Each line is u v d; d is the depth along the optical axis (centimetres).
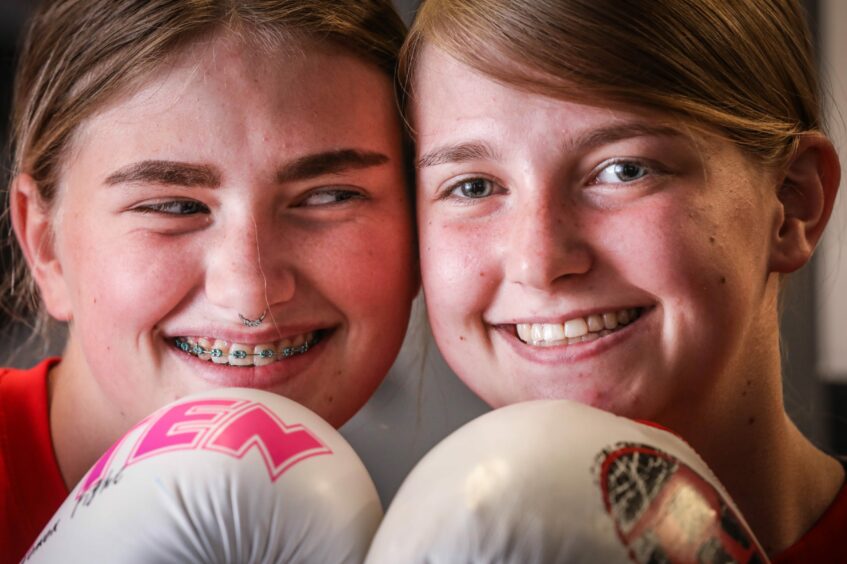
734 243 110
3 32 234
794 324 195
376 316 121
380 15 125
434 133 114
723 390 116
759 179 114
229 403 93
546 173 107
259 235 114
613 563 76
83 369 132
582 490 79
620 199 107
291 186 115
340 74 117
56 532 90
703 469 89
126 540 83
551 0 107
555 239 106
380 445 201
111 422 130
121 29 117
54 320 155
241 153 112
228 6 115
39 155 128
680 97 107
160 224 115
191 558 83
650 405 111
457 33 111
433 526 78
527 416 86
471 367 118
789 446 128
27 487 129
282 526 83
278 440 88
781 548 126
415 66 117
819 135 121
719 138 109
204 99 112
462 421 200
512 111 107
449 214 114
